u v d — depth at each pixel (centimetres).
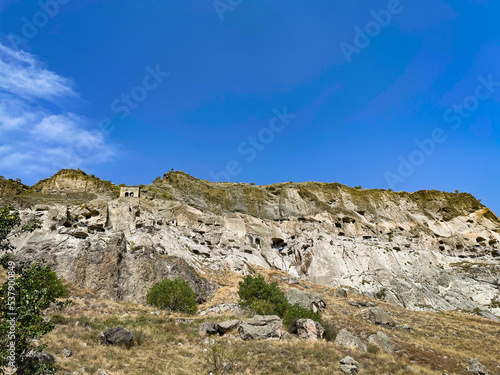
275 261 7031
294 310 3522
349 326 3716
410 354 3089
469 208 10606
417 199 10994
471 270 7162
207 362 2262
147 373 1966
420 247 8156
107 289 4203
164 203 7475
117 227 5772
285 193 9894
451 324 4653
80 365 1898
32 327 1318
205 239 6706
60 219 5119
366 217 9831
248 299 4031
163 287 3831
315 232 7612
